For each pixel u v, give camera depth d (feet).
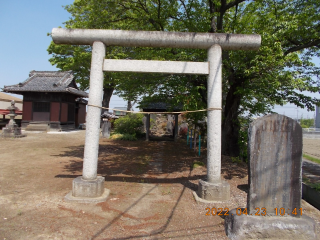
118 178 21.25
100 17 26.96
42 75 73.51
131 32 15.76
